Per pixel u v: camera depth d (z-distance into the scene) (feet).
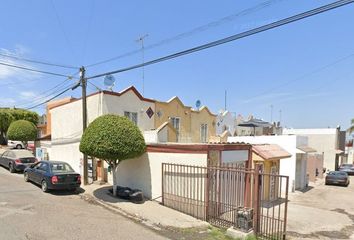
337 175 92.63
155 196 43.68
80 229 28.12
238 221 29.27
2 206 34.73
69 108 65.10
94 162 56.29
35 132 102.06
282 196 67.97
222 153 41.91
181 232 29.89
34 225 28.32
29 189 46.75
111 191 45.91
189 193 38.81
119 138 40.22
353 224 44.32
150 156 44.68
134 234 28.02
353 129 156.87
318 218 47.01
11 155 67.56
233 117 105.70
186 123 78.28
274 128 130.52
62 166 48.60
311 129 140.87
